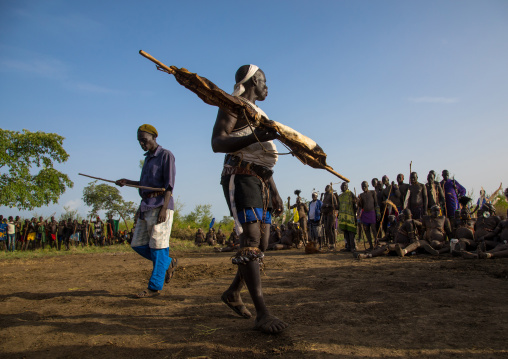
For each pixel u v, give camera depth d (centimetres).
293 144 287
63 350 253
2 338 281
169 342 261
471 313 291
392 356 212
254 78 320
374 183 1112
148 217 452
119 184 458
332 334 256
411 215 940
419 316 289
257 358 221
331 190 1177
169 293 446
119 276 612
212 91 262
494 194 1125
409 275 506
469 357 206
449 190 1023
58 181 2356
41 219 2050
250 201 287
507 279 442
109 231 2280
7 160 2211
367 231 1071
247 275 282
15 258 1281
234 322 306
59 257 1277
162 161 466
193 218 3528
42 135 2284
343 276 526
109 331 293
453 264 599
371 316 299
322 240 1353
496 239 772
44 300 424
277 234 1499
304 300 373
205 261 891
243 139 276
